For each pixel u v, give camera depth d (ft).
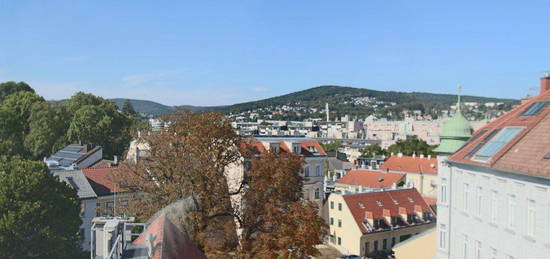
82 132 339.16
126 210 132.05
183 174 125.70
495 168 87.66
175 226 51.39
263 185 123.75
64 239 129.49
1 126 304.30
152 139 143.02
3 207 125.90
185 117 143.02
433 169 339.36
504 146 91.97
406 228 229.45
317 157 236.43
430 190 335.47
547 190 73.26
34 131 323.37
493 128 109.91
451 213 116.06
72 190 146.61
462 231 109.19
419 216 238.89
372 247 217.56
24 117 351.25
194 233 102.17
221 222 123.75
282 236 115.24
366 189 284.20
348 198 225.35
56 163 229.45
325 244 230.68
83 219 181.88
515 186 83.87
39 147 317.22
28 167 134.92
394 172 332.80
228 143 136.05
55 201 134.00
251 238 122.83
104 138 351.05
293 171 129.29
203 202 118.01
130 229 55.52
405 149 508.53
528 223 79.61
